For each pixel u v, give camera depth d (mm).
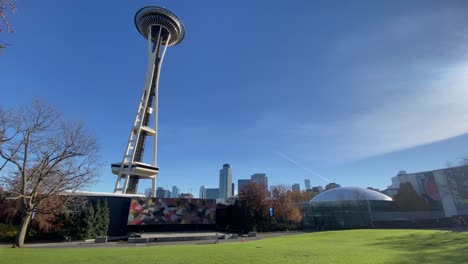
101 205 44125
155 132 78312
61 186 25844
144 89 79750
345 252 19734
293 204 69375
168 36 88000
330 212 70438
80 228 38719
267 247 24047
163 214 49188
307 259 16391
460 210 71062
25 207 24906
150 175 76188
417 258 16281
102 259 16125
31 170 25844
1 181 24781
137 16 85188
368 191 74438
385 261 15367
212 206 54469
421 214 70125
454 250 19547
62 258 16516
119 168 72062
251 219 56500
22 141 23984
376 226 65625
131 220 45781
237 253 19312
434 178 77188
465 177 71812
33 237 36719
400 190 79750
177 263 14828
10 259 15930
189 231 52406
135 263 14797
